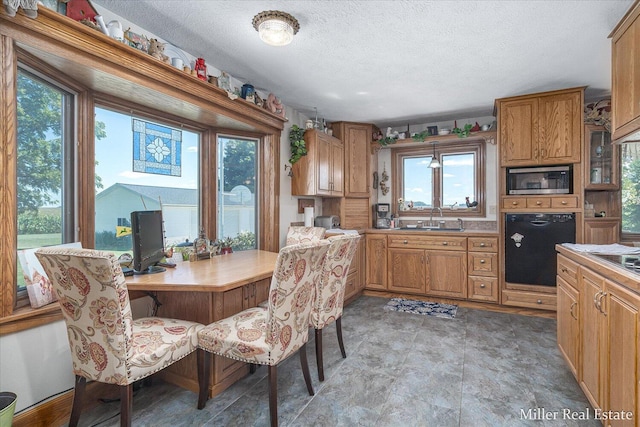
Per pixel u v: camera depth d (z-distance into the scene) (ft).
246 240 11.14
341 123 14.52
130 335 4.80
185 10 6.50
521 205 11.49
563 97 10.84
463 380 7.00
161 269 7.15
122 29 6.58
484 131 12.87
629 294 4.31
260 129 10.47
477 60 8.67
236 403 6.24
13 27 4.68
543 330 9.92
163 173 8.82
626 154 11.27
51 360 5.46
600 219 10.75
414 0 6.16
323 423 5.61
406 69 9.28
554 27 7.08
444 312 11.71
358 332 9.82
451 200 14.87
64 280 4.63
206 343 5.84
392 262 13.69
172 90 7.25
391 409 6.00
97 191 7.18
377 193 16.07
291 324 5.73
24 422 5.05
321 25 7.00
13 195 4.87
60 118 6.27
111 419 5.75
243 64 8.96
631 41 5.78
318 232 11.02
